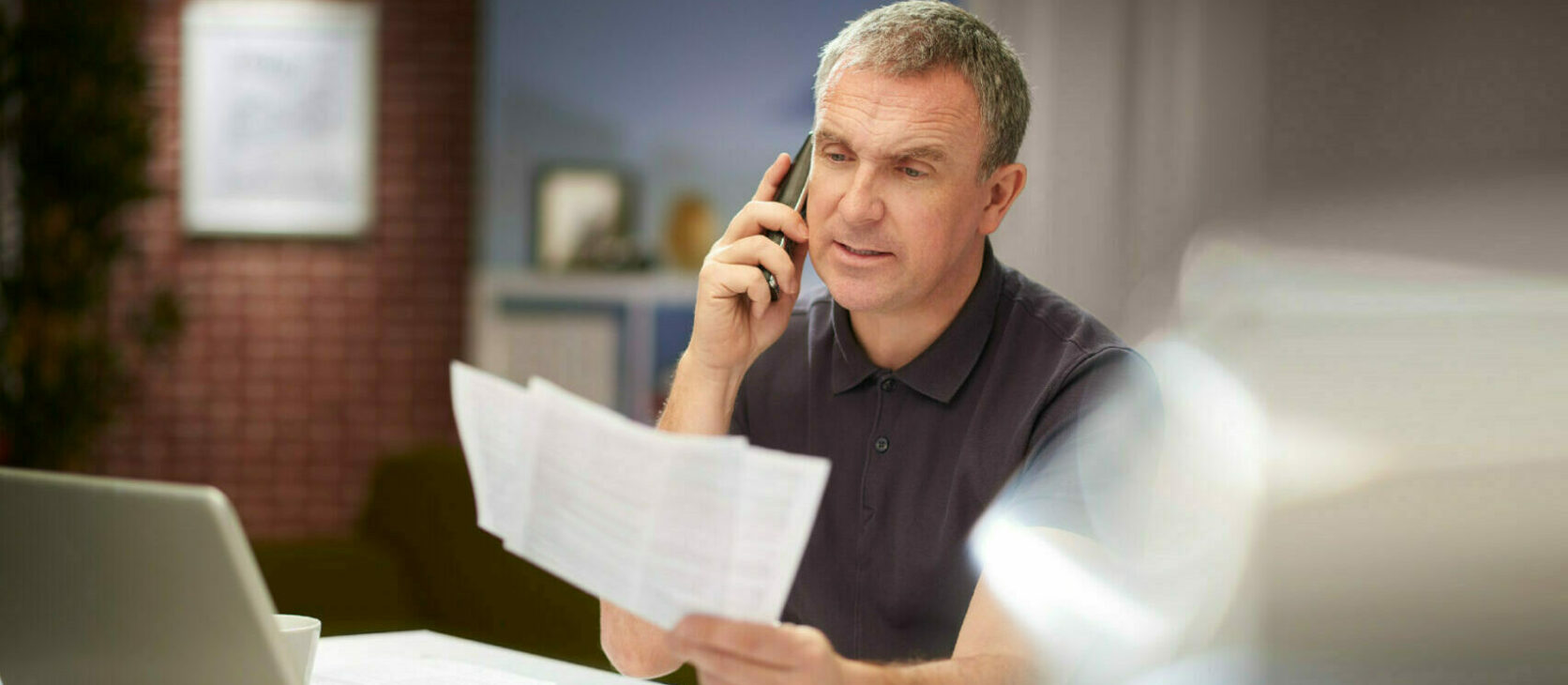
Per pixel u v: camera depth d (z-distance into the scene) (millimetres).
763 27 4223
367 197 4539
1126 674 2576
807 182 1335
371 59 4516
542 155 4312
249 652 857
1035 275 3232
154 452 4559
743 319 1348
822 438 1470
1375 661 2559
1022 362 1392
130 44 4117
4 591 933
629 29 4270
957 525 1374
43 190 4031
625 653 1309
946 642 1395
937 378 1393
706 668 903
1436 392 2535
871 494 1422
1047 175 3225
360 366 4570
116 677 905
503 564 2477
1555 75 2549
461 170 4555
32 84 3992
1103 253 3170
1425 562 2482
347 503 4574
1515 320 2494
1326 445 2703
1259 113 2965
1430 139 2637
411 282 4562
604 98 4285
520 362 4281
